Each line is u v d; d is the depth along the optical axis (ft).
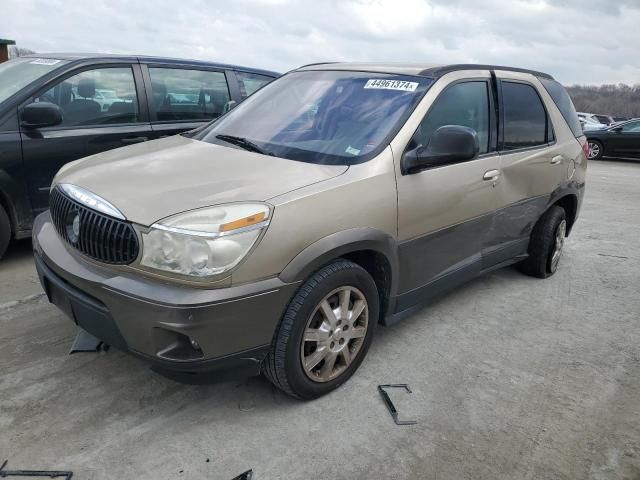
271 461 7.93
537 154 14.14
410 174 10.14
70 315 8.82
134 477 7.47
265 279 7.93
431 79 11.33
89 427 8.42
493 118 12.78
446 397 9.75
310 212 8.39
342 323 9.29
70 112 15.78
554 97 15.71
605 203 28.84
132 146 11.49
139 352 7.87
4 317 11.83
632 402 9.89
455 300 14.14
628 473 8.08
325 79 12.28
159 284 7.61
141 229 7.64
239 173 8.97
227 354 7.88
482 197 12.14
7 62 17.19
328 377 9.41
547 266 15.93
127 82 17.20
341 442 8.41
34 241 9.82
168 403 9.13
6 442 7.98
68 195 8.91
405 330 12.26
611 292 15.31
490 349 11.61
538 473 8.00
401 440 8.54
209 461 7.85
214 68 19.92
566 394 10.05
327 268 8.83
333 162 9.64
